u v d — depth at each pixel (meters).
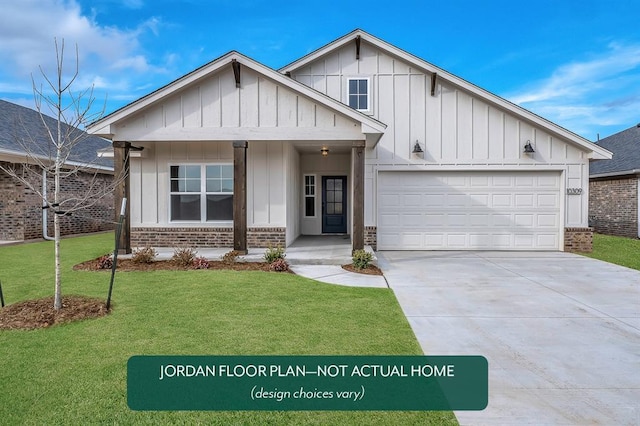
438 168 11.57
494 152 11.52
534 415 2.99
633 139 17.83
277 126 8.96
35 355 3.85
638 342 4.46
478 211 11.71
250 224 10.77
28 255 10.00
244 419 2.87
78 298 5.70
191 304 5.59
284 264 8.16
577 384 3.48
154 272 7.71
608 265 9.32
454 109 11.54
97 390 3.21
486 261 9.85
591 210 17.56
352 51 11.69
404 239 11.78
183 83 8.73
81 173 15.42
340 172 14.30
